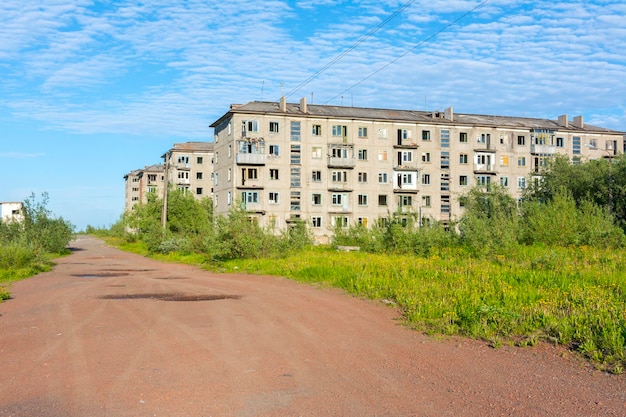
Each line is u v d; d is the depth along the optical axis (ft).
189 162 289.53
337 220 125.29
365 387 19.63
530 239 87.51
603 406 17.60
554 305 32.71
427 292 41.22
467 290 39.83
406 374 21.42
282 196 191.21
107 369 21.76
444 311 33.71
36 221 136.46
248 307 39.14
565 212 89.76
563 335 27.20
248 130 188.85
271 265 74.23
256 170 189.57
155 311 37.27
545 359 23.81
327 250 101.91
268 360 23.38
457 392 19.13
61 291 51.83
